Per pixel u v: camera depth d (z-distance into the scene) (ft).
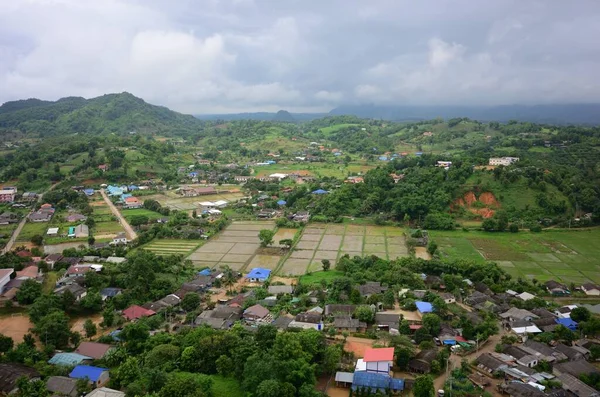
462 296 374.43
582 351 276.62
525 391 227.40
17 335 301.63
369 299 354.33
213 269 442.91
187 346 265.75
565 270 449.06
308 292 376.68
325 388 240.94
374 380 236.84
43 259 440.86
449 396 228.43
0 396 225.76
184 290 383.45
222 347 256.11
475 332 297.33
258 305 342.85
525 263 469.16
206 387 222.69
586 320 324.60
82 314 342.23
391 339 279.90
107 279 390.21
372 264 440.45
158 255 476.13
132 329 279.28
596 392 232.32
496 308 344.08
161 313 336.08
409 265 428.56
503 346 282.15
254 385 219.61
